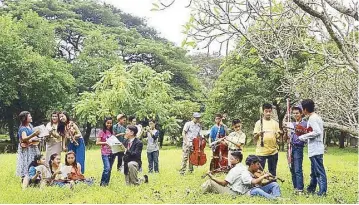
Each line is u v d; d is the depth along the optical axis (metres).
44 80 33.09
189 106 37.81
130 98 25.09
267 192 8.64
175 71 43.22
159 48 42.38
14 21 35.72
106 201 8.05
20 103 34.25
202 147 12.80
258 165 8.82
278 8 7.89
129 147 10.09
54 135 11.09
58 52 42.25
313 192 9.02
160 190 9.30
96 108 26.70
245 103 32.12
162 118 28.48
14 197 8.50
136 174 9.91
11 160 16.95
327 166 16.83
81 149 11.27
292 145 9.09
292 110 9.24
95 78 37.84
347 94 10.78
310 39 8.42
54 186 9.51
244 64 33.16
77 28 41.50
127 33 46.03
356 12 6.49
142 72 26.97
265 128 9.73
